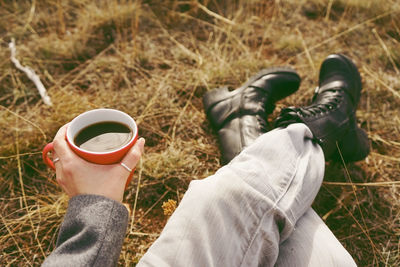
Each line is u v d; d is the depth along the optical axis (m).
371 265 1.50
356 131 1.73
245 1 2.57
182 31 2.39
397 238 1.56
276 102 2.04
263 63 2.17
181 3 2.52
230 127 1.73
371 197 1.68
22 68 2.05
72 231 0.79
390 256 1.50
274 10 2.52
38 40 2.19
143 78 2.10
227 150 1.67
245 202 0.95
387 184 1.72
